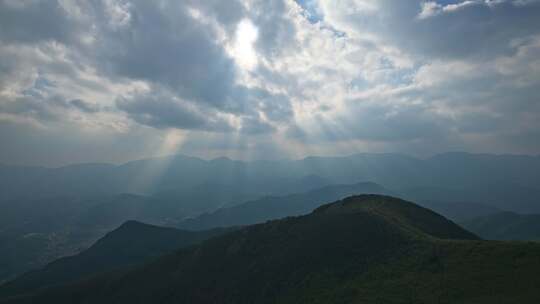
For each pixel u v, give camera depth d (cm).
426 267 5559
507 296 4178
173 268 10869
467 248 5684
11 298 12988
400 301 4838
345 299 5488
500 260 5031
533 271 4506
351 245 7569
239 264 9238
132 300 9856
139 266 12406
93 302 10856
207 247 11044
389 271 5912
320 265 7244
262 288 7488
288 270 7669
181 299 8825
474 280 4734
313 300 5956
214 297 8225
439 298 4581
